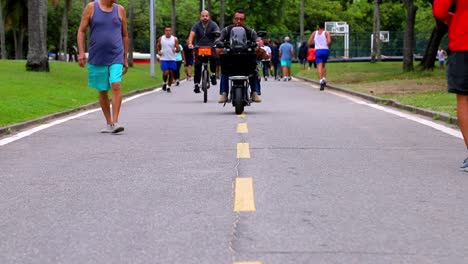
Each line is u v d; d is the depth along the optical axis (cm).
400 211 850
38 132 1672
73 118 2036
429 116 1989
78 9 10056
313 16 12381
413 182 1021
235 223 795
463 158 1234
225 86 2116
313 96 3062
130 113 2189
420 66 4938
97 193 958
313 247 704
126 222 805
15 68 4128
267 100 2784
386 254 681
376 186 992
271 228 773
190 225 788
